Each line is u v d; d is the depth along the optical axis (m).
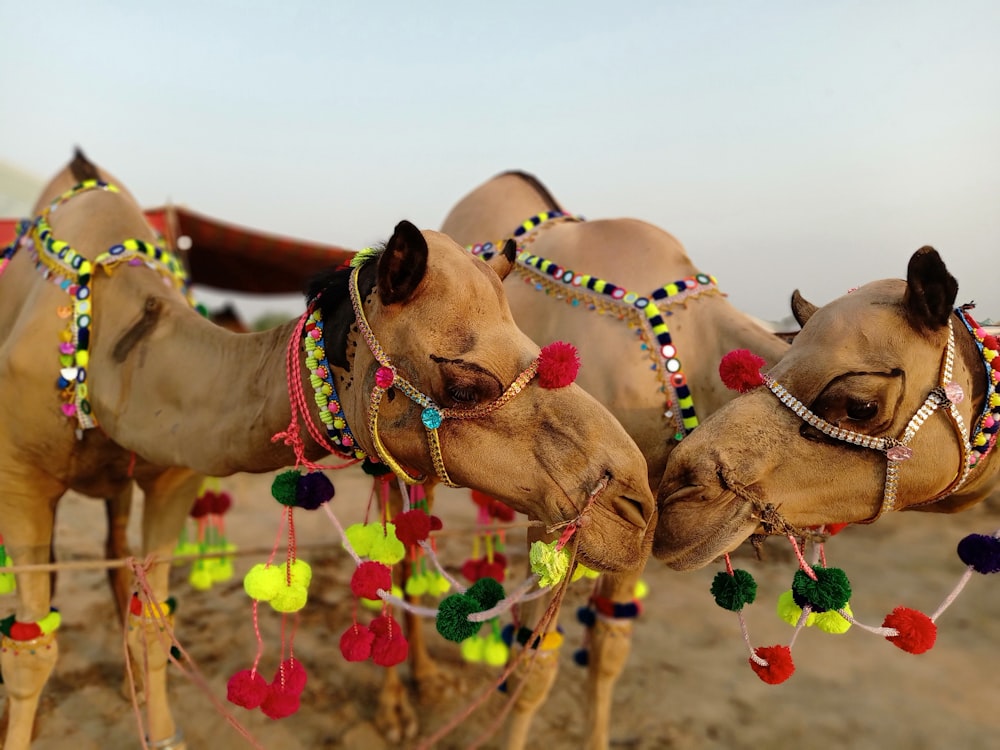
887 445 2.07
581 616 3.57
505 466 2.06
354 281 2.30
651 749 3.84
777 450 2.15
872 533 6.95
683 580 6.03
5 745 3.01
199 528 4.20
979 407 2.16
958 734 3.95
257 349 2.68
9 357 3.11
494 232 3.59
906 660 4.71
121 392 2.92
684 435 2.81
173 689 4.25
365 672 4.49
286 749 3.74
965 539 2.14
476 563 3.45
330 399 2.38
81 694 4.19
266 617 5.19
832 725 4.04
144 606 3.02
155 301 3.03
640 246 3.09
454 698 4.25
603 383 2.88
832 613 2.11
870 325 2.12
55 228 3.45
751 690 4.39
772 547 6.63
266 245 8.38
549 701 4.26
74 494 8.18
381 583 2.20
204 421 2.67
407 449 2.18
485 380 2.03
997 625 5.12
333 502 8.20
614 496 2.00
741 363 2.28
